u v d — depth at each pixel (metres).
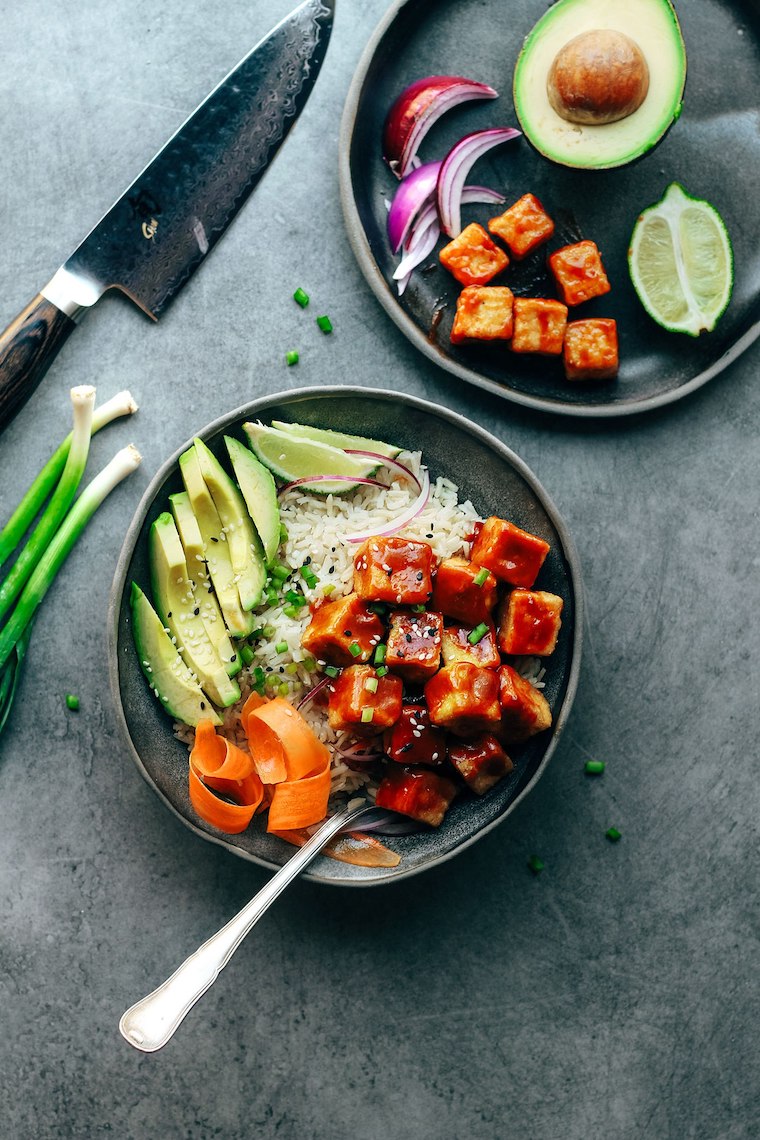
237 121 0.75
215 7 0.76
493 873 0.77
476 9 0.76
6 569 0.76
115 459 0.75
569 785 0.77
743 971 0.77
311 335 0.77
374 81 0.75
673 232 0.75
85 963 0.76
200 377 0.76
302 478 0.73
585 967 0.77
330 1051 0.76
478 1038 0.77
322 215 0.77
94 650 0.76
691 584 0.77
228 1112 0.76
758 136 0.76
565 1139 0.76
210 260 0.76
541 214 0.75
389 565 0.69
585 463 0.77
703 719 0.77
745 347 0.75
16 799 0.76
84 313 0.75
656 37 0.73
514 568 0.71
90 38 0.76
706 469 0.77
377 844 0.72
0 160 0.76
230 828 0.70
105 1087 0.76
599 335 0.75
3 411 0.74
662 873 0.77
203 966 0.67
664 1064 0.77
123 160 0.76
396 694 0.69
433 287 0.77
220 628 0.71
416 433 0.73
